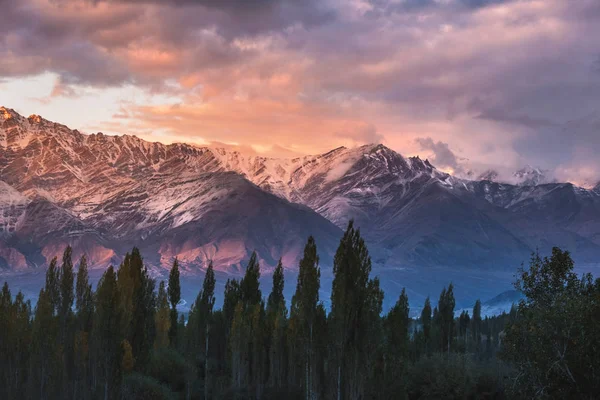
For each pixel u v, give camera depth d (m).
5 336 88.19
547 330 49.34
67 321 95.31
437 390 93.44
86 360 88.69
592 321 48.19
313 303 79.19
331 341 76.19
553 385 48.66
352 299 76.00
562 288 52.59
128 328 96.06
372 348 76.00
